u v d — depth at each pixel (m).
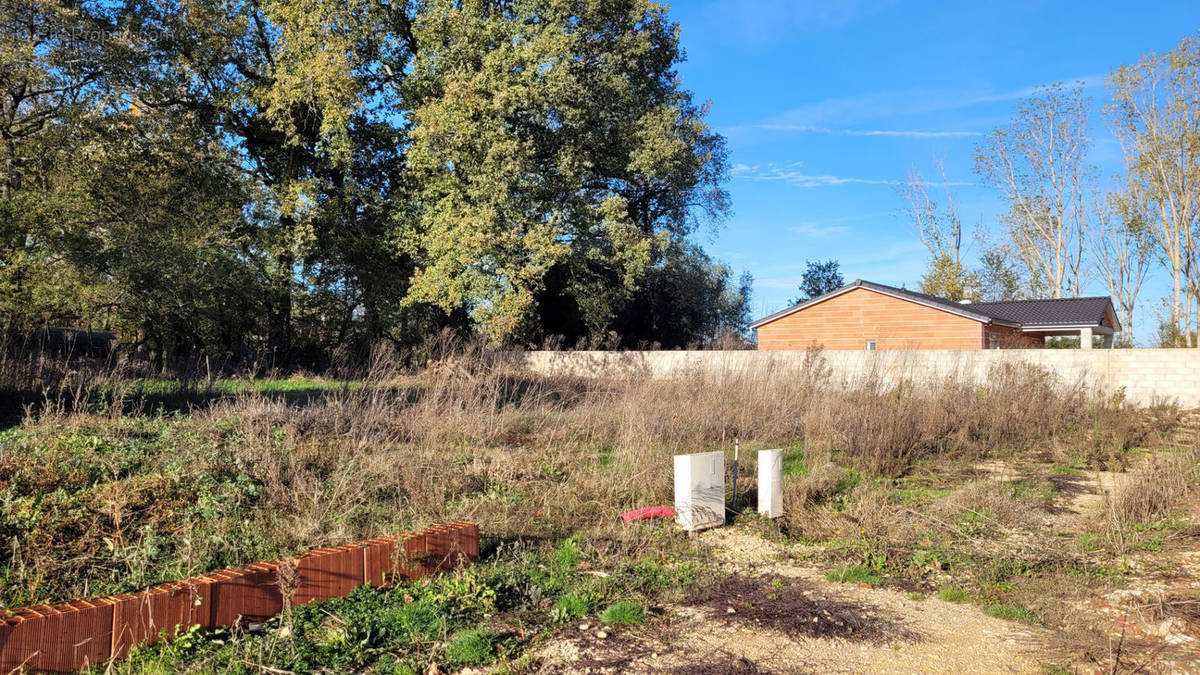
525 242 21.86
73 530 5.39
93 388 10.76
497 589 5.12
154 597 4.04
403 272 26.77
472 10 22.83
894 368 18.19
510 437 11.26
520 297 21.97
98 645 3.81
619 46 24.81
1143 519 7.33
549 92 22.75
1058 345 30.41
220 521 6.01
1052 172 40.56
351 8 23.09
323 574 4.78
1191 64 29.69
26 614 3.72
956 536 6.98
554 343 28.22
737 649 4.34
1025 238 42.53
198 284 19.73
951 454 10.99
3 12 16.70
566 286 29.16
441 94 23.81
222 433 8.57
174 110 21.77
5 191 17.84
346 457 8.16
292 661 3.91
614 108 25.47
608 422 11.80
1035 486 9.16
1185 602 5.04
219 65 23.70
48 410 8.82
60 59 17.77
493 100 21.66
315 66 21.89
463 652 4.11
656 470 8.65
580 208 24.95
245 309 23.17
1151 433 12.55
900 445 10.37
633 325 35.41
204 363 14.66
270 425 9.09
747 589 5.51
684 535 6.99
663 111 25.23
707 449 10.56
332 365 19.59
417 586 5.07
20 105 19.34
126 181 19.48
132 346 18.70
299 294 25.97
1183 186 31.34
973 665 4.15
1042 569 6.01
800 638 4.53
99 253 17.97
